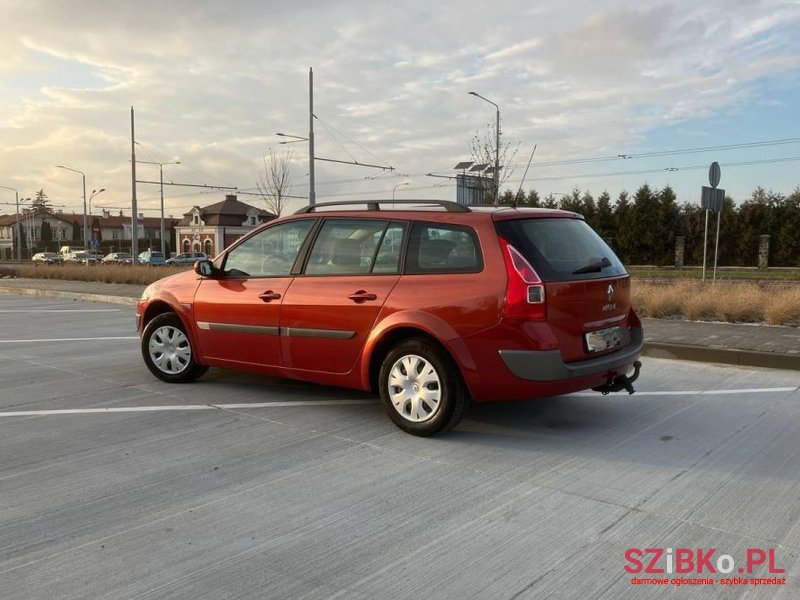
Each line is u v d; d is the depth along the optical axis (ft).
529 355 14.55
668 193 144.97
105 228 387.34
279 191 161.07
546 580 9.46
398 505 12.06
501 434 16.25
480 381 14.99
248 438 16.05
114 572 9.77
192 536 10.90
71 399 20.02
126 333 35.09
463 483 13.09
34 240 357.82
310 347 17.70
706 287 39.75
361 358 16.72
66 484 13.17
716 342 27.22
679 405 19.01
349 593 9.18
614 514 11.62
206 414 18.19
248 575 9.67
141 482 13.25
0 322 41.27
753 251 132.16
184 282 21.18
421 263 16.10
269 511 11.85
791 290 35.50
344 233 17.65
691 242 140.56
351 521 11.41
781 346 26.02
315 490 12.79
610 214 152.97
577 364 15.15
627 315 17.49
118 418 17.87
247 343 19.20
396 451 15.03
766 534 10.85
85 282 88.12
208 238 259.19
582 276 15.61
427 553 10.27
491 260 15.05
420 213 16.58
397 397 16.20
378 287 16.43
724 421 17.34
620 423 17.19
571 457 14.58
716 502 12.12
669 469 13.82
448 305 15.25
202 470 13.91
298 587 9.34
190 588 9.33
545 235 15.75
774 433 16.25
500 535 10.84
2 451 15.20
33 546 10.59
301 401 19.49
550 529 11.05
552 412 18.25
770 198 132.87
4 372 24.44
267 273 19.08
